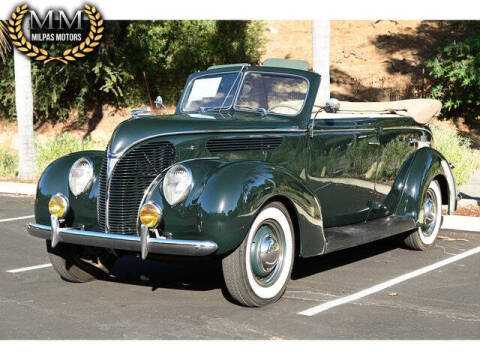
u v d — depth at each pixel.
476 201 9.95
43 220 5.45
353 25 20.94
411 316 4.76
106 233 5.03
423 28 20.16
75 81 19.28
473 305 5.07
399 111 7.58
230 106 6.04
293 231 5.23
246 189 4.69
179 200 4.70
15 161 16.41
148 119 5.28
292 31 20.81
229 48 18.59
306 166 5.82
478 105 16.09
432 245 7.39
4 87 19.67
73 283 5.79
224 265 4.80
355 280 5.89
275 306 5.02
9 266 6.43
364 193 6.59
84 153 5.68
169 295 5.36
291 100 5.93
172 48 19.33
